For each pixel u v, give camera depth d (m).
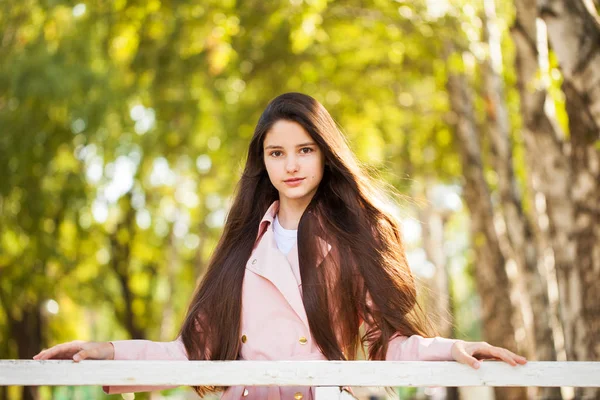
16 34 14.61
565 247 6.68
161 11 12.55
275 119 3.68
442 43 12.97
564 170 7.09
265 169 3.87
